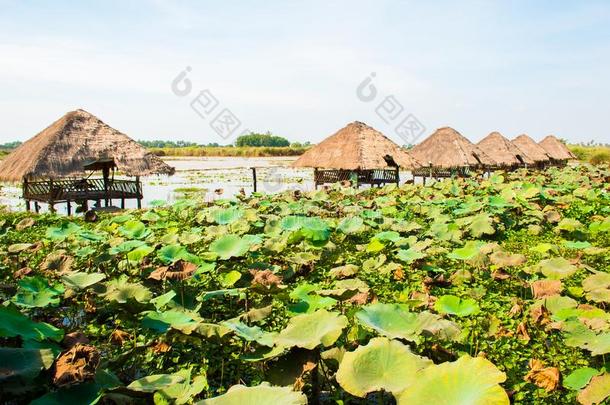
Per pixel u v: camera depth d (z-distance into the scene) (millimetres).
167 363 4699
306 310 4988
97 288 5457
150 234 8844
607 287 5645
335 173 24047
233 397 2926
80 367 3357
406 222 10266
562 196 14922
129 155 17781
